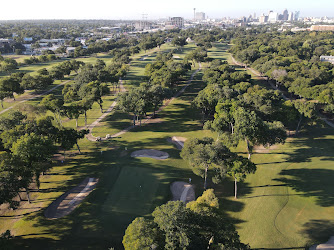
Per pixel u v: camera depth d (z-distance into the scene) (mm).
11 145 58406
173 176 62000
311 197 53812
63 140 66500
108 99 128000
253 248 40938
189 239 30797
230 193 56719
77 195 53781
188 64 157000
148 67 149500
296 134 85250
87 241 41750
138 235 30781
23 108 83438
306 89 106625
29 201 51719
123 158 69938
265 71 151125
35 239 42062
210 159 51000
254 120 62688
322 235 43438
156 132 90688
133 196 53656
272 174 63656
